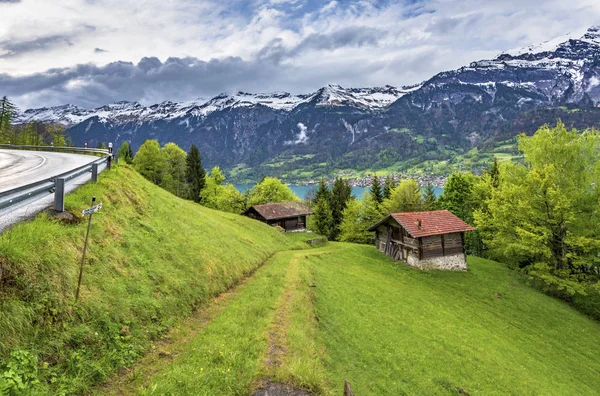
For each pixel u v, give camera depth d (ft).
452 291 122.21
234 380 36.27
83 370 31.27
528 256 153.48
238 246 98.94
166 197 100.99
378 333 68.95
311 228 301.63
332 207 310.45
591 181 127.03
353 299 85.30
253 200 298.97
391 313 83.46
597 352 94.84
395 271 136.67
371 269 134.00
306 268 99.86
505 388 62.95
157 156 292.81
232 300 62.90
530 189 131.44
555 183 131.13
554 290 134.10
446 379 59.16
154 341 41.60
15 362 26.71
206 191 310.24
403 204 235.61
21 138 315.37
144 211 71.10
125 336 38.37
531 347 88.74
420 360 63.41
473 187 209.05
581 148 130.93
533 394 63.57
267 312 58.23
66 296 34.88
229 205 290.56
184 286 54.90
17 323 28.76
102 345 35.04
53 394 27.61
